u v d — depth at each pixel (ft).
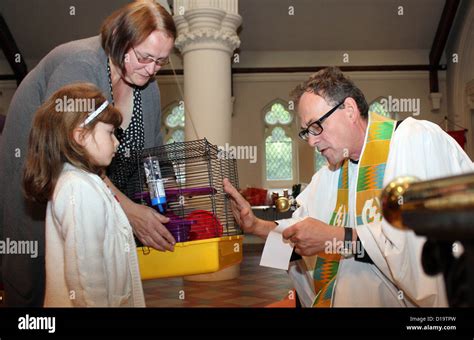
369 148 7.55
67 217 5.79
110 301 6.04
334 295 7.43
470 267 1.85
